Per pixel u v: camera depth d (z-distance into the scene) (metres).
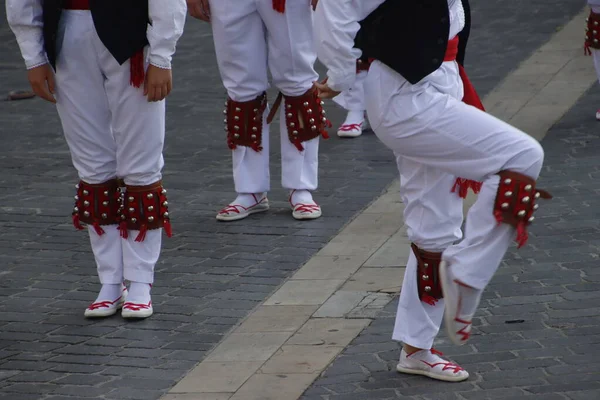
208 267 17.50
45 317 15.87
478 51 31.45
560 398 12.30
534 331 14.24
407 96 11.77
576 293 15.35
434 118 11.67
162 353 14.51
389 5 11.74
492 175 11.61
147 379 13.76
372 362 13.74
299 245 18.31
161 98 14.63
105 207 15.50
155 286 16.81
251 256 17.91
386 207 19.94
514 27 34.16
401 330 13.05
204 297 16.33
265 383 13.35
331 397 12.84
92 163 15.25
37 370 14.13
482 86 27.77
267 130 19.72
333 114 26.81
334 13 11.78
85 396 13.33
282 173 19.73
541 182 20.36
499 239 11.57
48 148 24.94
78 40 14.53
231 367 13.92
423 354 13.14
